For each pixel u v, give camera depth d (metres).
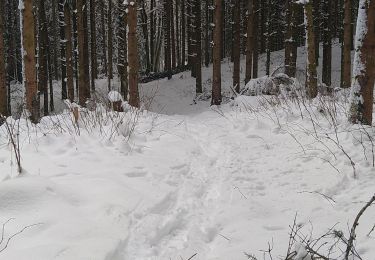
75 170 4.89
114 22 33.34
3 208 3.60
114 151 5.76
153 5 33.44
